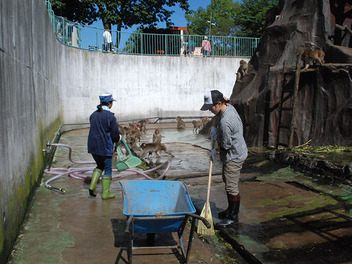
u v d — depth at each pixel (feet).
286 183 22.49
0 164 12.10
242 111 37.37
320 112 29.30
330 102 28.63
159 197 14.53
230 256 13.67
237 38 76.28
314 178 23.07
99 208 18.79
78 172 26.78
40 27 28.04
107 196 20.35
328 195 19.67
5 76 13.25
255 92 36.40
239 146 15.23
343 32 34.63
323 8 32.96
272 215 17.08
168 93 70.95
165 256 13.35
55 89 43.16
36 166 22.24
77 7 95.66
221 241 14.98
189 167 28.32
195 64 72.28
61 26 53.62
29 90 19.83
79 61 58.90
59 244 14.25
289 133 28.40
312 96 29.94
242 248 13.71
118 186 23.45
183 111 72.43
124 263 12.75
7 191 13.10
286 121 31.76
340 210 17.38
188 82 72.23
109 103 20.10
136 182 14.55
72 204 19.40
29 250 13.66
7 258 12.71
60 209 18.53
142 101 68.74
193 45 74.90
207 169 27.48
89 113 61.82
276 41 37.35
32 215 17.54
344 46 34.65
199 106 73.41
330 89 28.68
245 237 14.60
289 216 16.87
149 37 69.41
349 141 27.40
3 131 12.69
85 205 19.26
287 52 34.47
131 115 67.87
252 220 16.49
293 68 29.78
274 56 37.35
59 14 88.99
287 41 35.14
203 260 13.15
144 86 68.59
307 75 30.30
